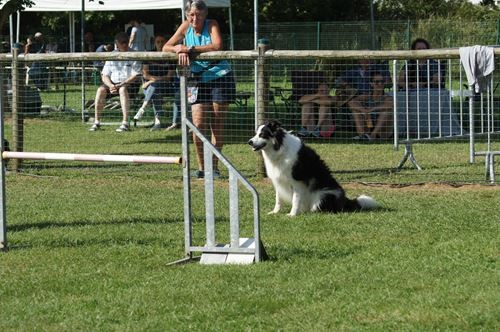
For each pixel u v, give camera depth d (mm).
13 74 13758
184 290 6801
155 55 12914
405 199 11164
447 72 17719
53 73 23422
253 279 7086
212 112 12953
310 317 6016
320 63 19219
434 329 5688
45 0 27609
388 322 5844
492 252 7867
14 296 6805
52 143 17594
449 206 10523
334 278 7055
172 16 42750
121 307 6391
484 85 12297
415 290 6672
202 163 13180
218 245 7867
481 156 15062
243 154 15703
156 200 11297
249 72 22875
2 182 8344
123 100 19891
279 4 42375
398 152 15852
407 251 8031
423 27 34844
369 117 17516
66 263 7844
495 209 10234
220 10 42094
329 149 16312
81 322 6051
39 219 10047
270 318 6043
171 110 22266
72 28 33406
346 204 10328
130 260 7926
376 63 17797
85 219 10023
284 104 20562
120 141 18078
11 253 8266
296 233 9070
